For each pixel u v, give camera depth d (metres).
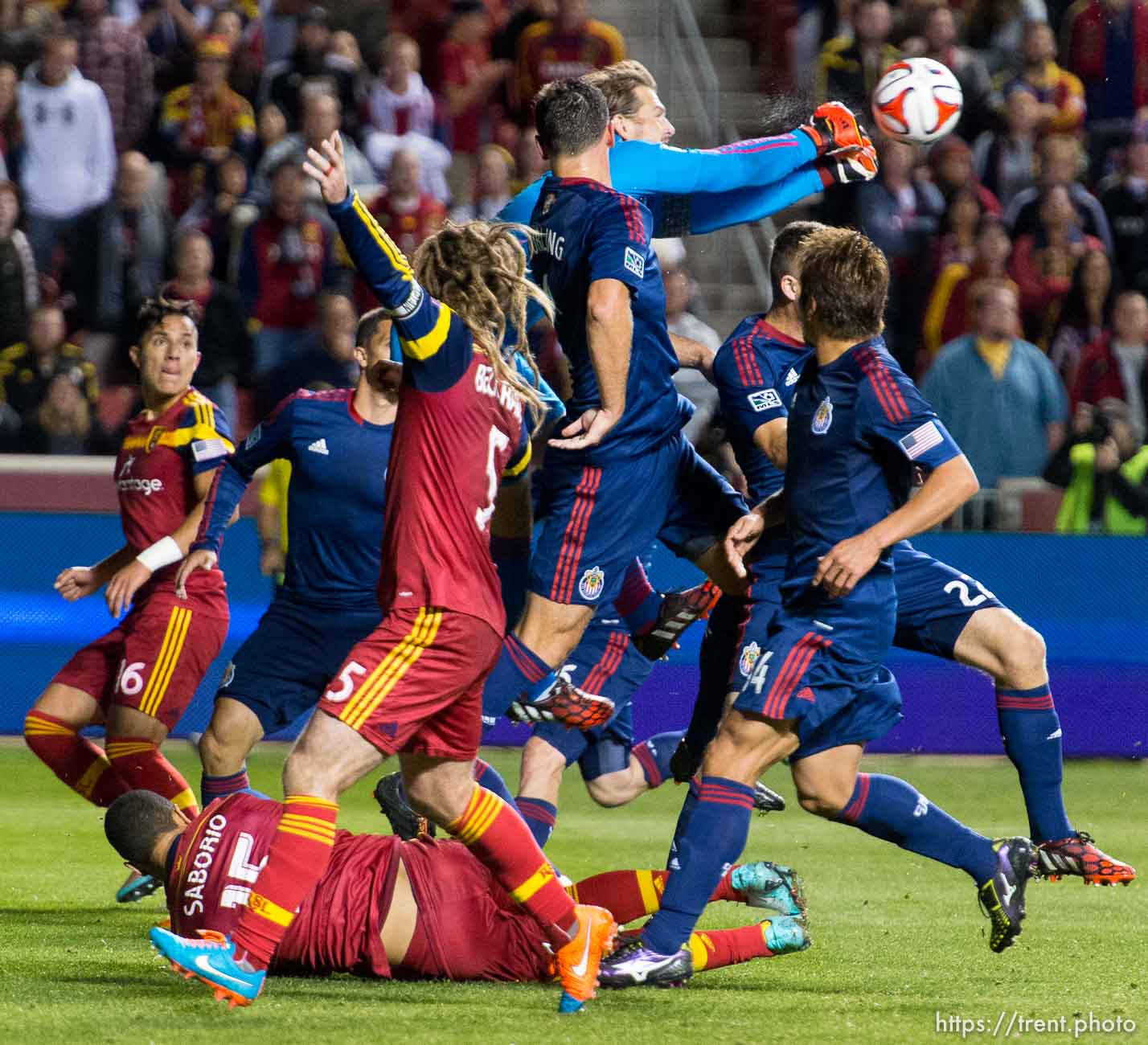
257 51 46.50
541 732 21.97
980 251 42.50
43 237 42.97
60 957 17.38
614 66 21.98
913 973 17.55
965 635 19.27
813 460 16.30
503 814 14.98
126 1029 13.74
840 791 17.30
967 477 15.76
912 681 37.78
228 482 19.52
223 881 15.41
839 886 23.95
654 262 19.75
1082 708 37.44
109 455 39.62
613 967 15.92
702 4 53.91
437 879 16.06
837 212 43.59
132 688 20.72
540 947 16.06
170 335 21.58
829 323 16.17
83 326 41.69
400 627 14.53
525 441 16.28
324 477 19.42
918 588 19.28
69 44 43.03
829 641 16.06
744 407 19.25
